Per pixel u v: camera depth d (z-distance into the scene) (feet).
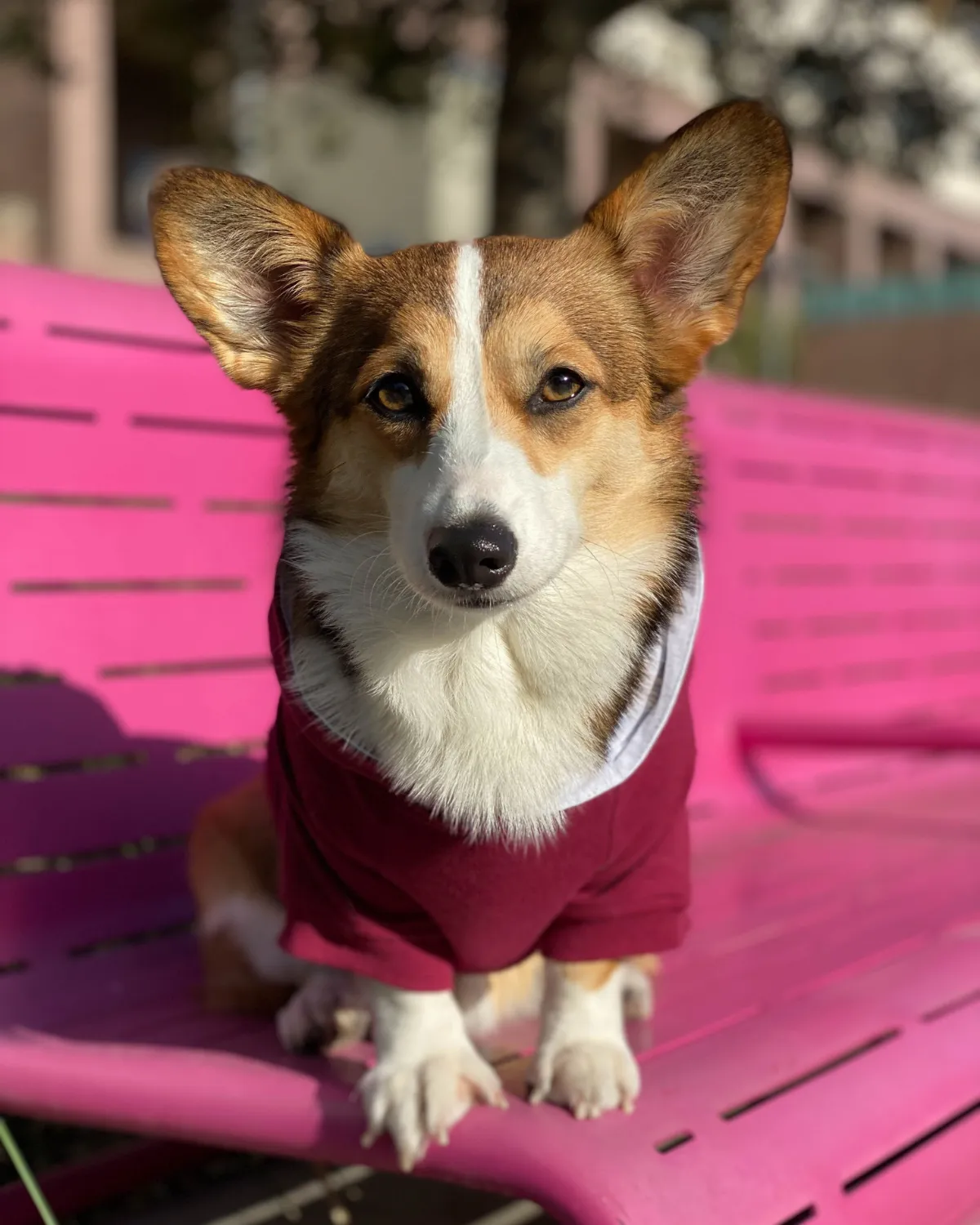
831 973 2.37
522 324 1.99
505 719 1.92
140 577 2.69
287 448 2.68
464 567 1.79
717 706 3.79
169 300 2.77
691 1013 2.18
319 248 2.19
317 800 1.90
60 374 2.58
